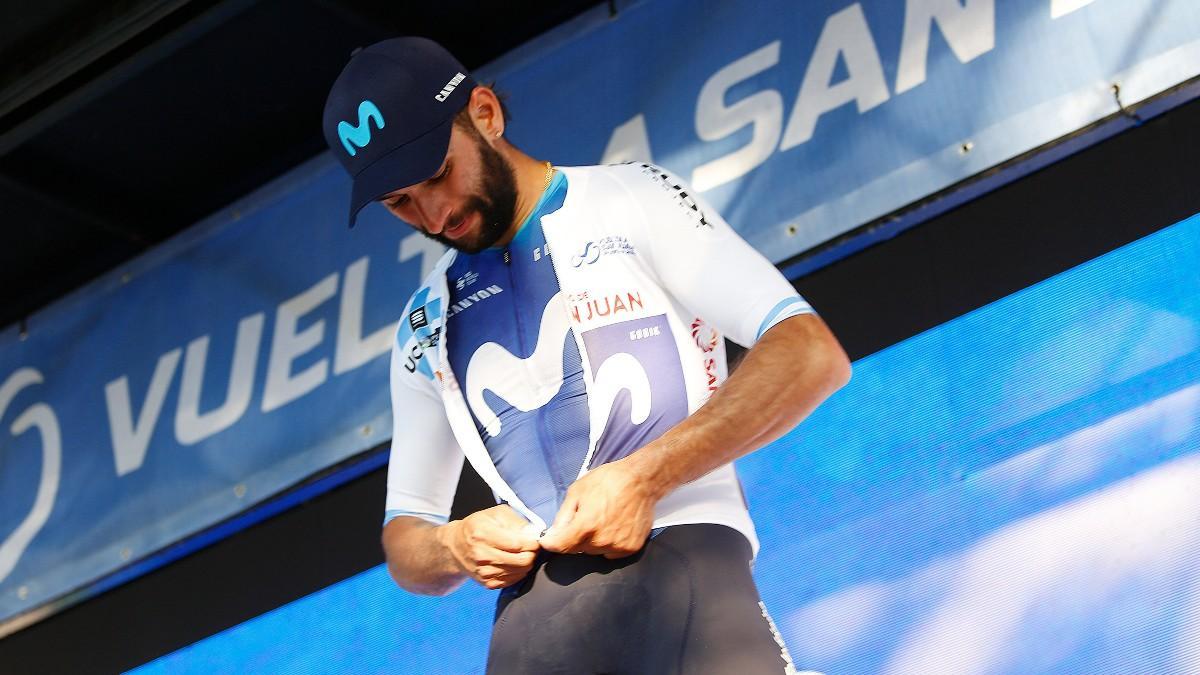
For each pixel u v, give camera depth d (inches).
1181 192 111.3
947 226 120.2
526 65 146.9
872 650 103.0
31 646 159.0
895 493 107.6
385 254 148.9
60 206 167.6
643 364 70.1
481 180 72.5
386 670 128.3
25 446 166.1
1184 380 100.7
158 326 162.9
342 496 144.5
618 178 74.3
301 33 149.2
